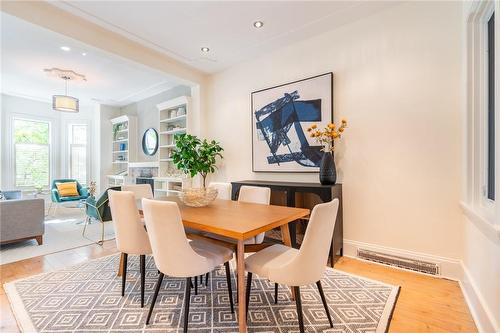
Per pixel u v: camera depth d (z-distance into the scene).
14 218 3.29
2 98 5.72
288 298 2.06
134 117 6.38
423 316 1.81
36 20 2.52
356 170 2.90
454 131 2.34
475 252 1.89
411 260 2.55
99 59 3.92
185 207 2.21
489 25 1.92
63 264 2.82
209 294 2.14
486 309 1.58
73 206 6.32
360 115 2.87
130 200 1.98
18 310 1.90
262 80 3.76
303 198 3.06
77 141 6.88
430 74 2.46
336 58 3.05
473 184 2.06
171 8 2.61
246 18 2.81
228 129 4.23
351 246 2.93
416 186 2.54
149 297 2.10
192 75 4.30
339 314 1.82
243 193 2.75
